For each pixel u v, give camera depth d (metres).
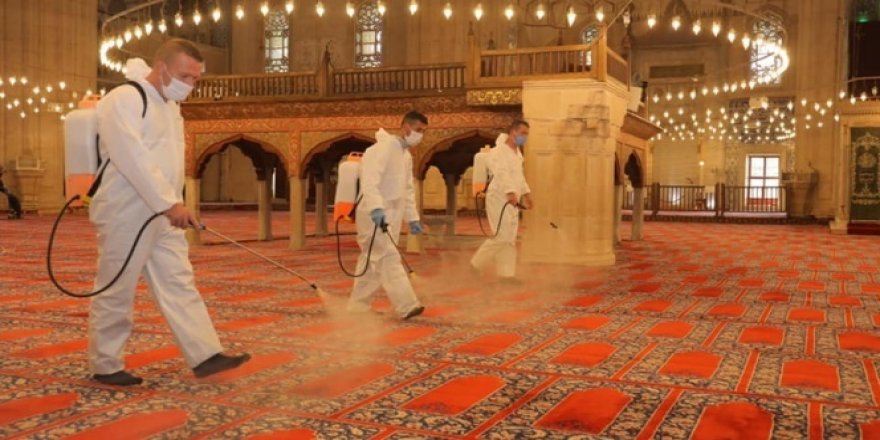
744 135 30.14
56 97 24.27
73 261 9.62
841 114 18.14
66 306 5.99
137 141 3.38
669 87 30.91
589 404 3.39
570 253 9.78
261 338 4.82
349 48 30.98
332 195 30.50
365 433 2.95
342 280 8.01
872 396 3.57
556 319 5.67
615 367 4.12
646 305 6.41
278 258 10.43
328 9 31.17
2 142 23.39
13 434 2.90
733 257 11.26
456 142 11.56
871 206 17.84
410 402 3.39
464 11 27.50
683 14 28.59
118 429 2.98
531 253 9.91
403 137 5.64
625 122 11.20
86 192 3.51
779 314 6.01
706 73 30.38
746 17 29.16
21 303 6.13
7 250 11.19
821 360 4.34
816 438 2.95
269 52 32.22
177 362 4.11
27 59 23.78
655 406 3.37
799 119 22.70
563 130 9.70
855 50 22.78
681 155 30.94
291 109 11.50
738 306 6.41
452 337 4.93
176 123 3.70
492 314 5.87
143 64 3.63
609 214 10.02
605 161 9.92
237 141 12.84
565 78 9.69
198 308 3.66
